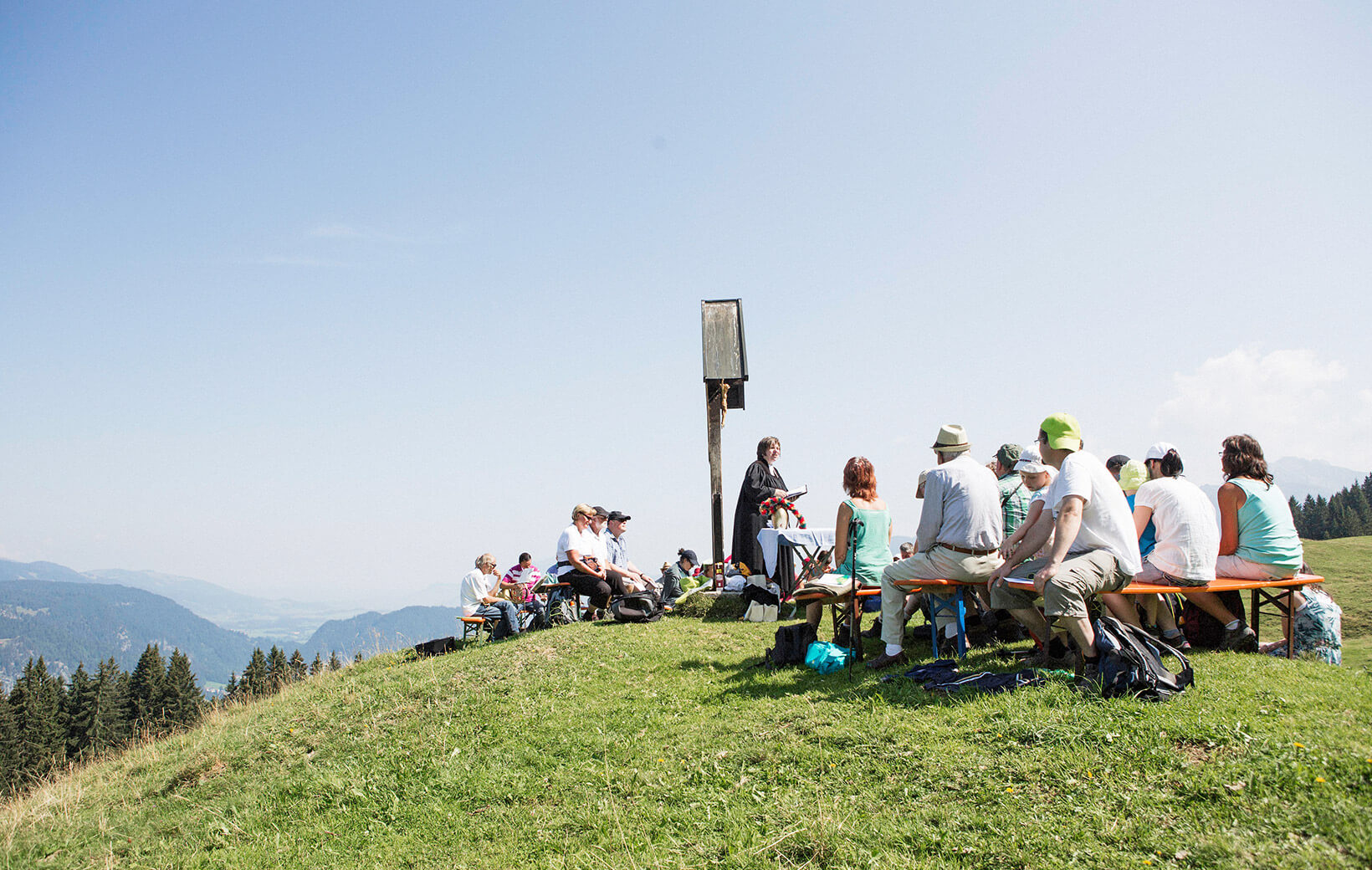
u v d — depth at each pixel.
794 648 8.13
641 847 4.95
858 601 7.76
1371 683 5.50
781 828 4.69
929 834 4.24
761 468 12.21
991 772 4.74
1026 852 3.89
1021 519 8.36
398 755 7.80
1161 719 4.85
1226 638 6.91
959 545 6.86
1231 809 3.84
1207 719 4.77
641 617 11.88
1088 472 5.90
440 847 5.79
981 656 7.18
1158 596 6.84
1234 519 6.99
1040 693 5.58
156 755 10.32
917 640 8.55
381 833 6.29
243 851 6.50
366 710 9.51
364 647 13.90
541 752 7.14
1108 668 5.39
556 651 10.41
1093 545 5.99
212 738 10.32
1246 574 6.88
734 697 7.45
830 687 7.03
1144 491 6.97
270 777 8.19
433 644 12.93
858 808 4.72
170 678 82.25
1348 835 3.39
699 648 9.84
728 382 14.42
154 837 7.34
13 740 69.56
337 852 6.11
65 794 9.28
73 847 7.50
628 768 6.30
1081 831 3.96
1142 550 7.22
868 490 8.09
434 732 8.19
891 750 5.34
